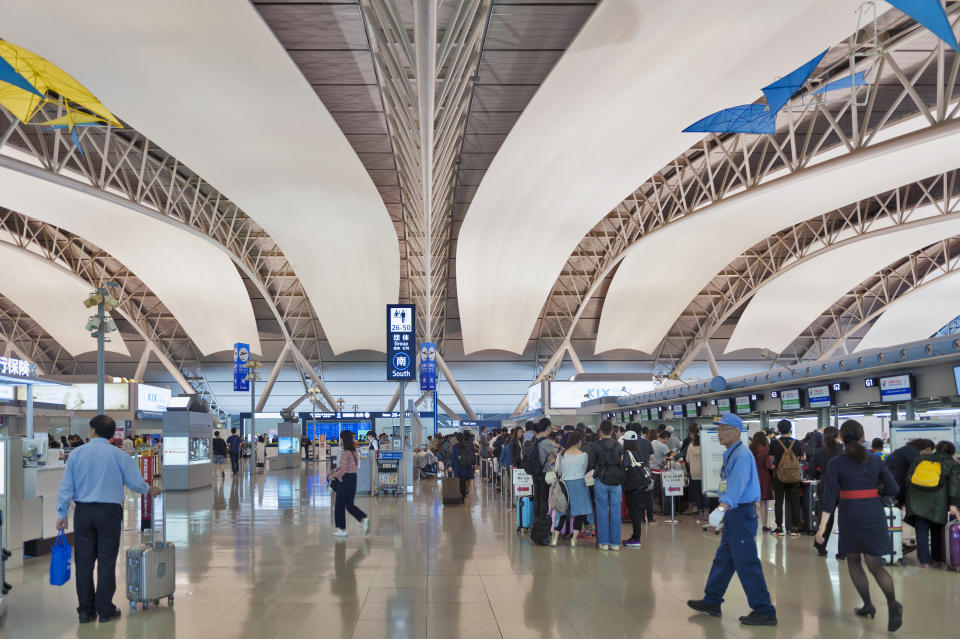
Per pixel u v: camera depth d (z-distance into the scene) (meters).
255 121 25.73
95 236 42.75
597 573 9.32
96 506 7.20
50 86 25.02
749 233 43.38
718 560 7.20
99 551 7.22
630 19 18.95
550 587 8.51
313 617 7.20
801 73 25.53
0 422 26.80
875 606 7.59
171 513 16.73
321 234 39.44
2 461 9.91
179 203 42.47
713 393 24.11
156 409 48.50
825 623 6.93
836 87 29.38
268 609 7.54
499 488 23.12
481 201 35.00
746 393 22.25
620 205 45.53
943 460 9.81
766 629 6.72
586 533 12.82
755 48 21.58
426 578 9.07
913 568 9.81
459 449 19.05
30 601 8.04
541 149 28.70
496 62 20.95
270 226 37.25
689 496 16.11
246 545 11.85
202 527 14.18
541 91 22.59
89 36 20.02
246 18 18.36
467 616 7.21
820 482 12.66
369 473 21.50
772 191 35.06
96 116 29.31
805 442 15.20
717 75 23.17
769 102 27.98
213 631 6.75
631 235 47.09
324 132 26.28
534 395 41.25
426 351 36.03
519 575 9.23
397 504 18.78
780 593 8.20
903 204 43.78
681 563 10.00
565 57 20.44
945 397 14.15
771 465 13.38
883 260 48.75
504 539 12.39
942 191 41.75
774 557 10.49
